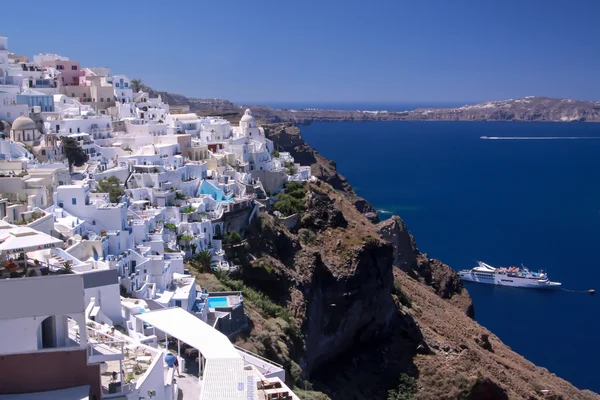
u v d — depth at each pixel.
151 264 77.12
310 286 105.50
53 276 41.16
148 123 144.75
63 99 138.75
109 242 78.62
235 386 48.19
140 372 45.38
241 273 99.12
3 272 46.53
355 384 101.69
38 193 83.44
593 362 130.88
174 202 107.50
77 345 41.81
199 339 55.75
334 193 157.38
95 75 161.62
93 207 83.81
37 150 107.56
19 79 139.38
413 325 116.50
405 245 157.62
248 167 138.25
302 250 113.12
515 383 104.88
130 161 115.19
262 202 124.56
